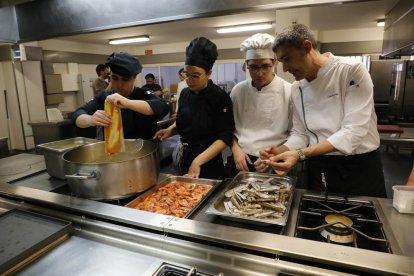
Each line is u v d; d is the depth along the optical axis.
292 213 0.95
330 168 1.35
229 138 1.53
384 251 0.75
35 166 1.60
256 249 0.74
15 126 5.66
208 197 1.12
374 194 1.31
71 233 0.94
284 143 1.51
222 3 1.50
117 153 1.22
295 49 1.13
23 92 5.50
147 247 0.85
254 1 1.44
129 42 7.77
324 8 4.20
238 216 0.89
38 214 0.99
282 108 1.61
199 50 1.38
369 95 1.17
